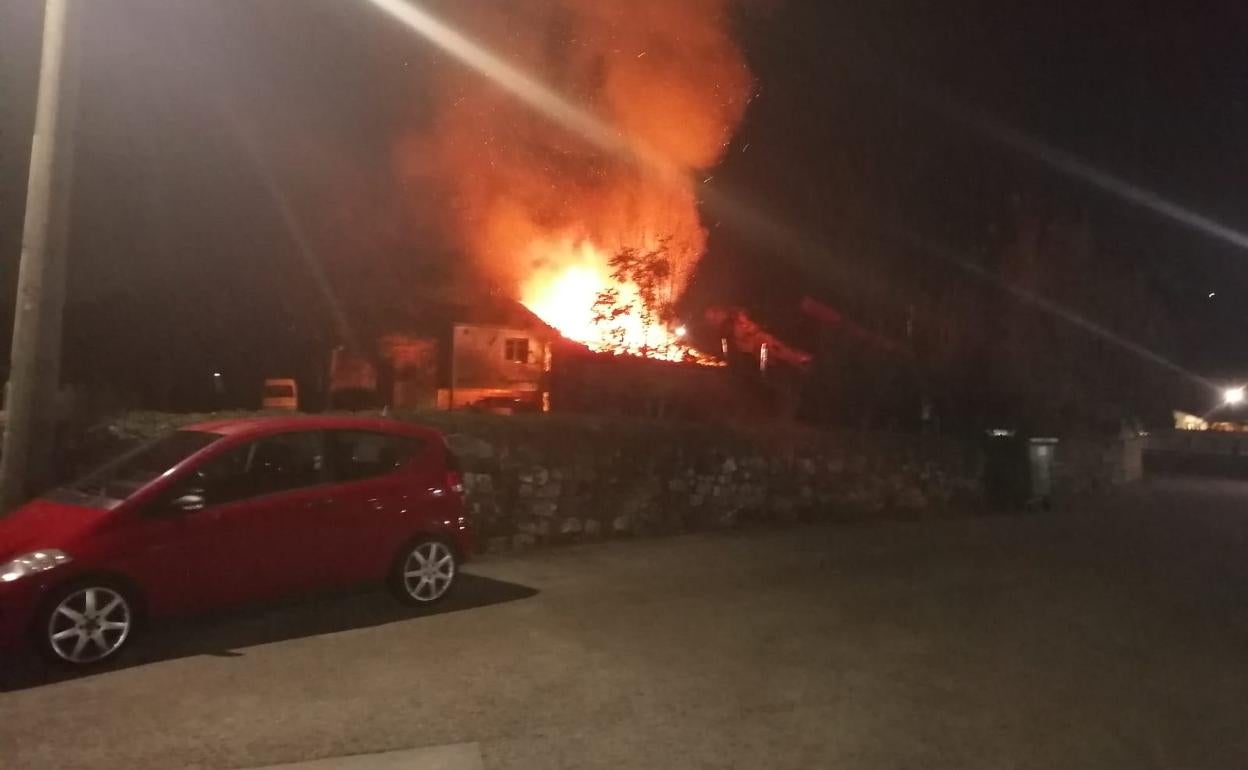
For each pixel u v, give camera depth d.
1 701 6.38
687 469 14.36
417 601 8.89
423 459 9.06
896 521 16.22
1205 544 14.15
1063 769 5.53
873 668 7.36
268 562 7.89
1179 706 6.62
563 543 12.89
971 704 6.59
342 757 5.52
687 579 10.62
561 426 13.09
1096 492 22.55
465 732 5.92
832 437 16.33
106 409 12.49
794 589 10.17
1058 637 8.40
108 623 7.09
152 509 7.38
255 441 8.05
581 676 7.04
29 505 7.84
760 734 5.97
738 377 21.23
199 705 6.33
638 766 5.46
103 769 5.33
